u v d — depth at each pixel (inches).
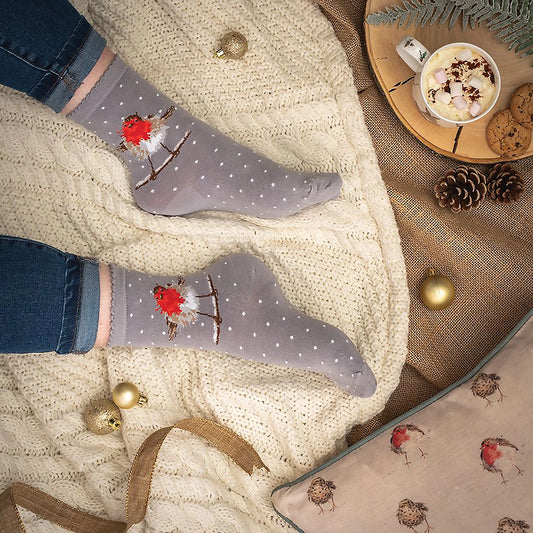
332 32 40.5
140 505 36.7
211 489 38.0
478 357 39.3
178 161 38.5
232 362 39.3
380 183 39.4
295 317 38.2
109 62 37.4
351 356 37.7
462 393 36.9
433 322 39.6
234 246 40.3
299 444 38.7
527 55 37.2
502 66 37.5
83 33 35.9
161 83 41.0
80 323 35.9
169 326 37.5
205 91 40.9
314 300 40.0
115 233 40.3
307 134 40.3
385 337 39.2
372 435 37.5
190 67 40.9
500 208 39.3
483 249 38.9
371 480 36.3
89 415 37.8
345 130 39.9
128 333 37.4
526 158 39.4
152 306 37.4
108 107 38.1
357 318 39.8
